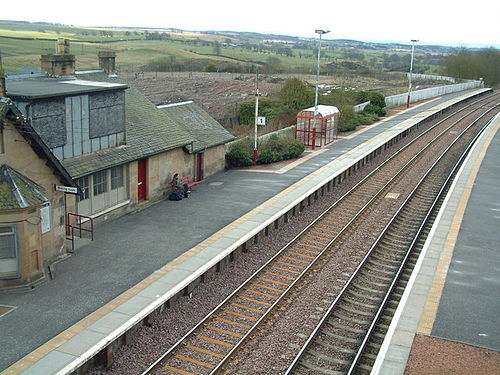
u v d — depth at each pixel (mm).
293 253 17328
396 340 10891
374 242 18438
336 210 22219
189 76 79938
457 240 16859
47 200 14156
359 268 15797
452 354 10414
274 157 30156
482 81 84750
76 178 17016
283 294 14086
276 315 13195
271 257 17000
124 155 19688
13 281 13672
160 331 12359
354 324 12867
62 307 12812
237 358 11312
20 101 15383
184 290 14164
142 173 21453
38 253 14086
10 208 13156
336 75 95625
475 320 11836
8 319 12180
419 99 63312
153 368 10781
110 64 24688
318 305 13742
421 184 26594
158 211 20781
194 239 17641
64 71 20953
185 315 13141
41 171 14984
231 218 19938
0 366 10281
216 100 56938
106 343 10891
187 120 27422
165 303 13375
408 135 41531
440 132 42000
